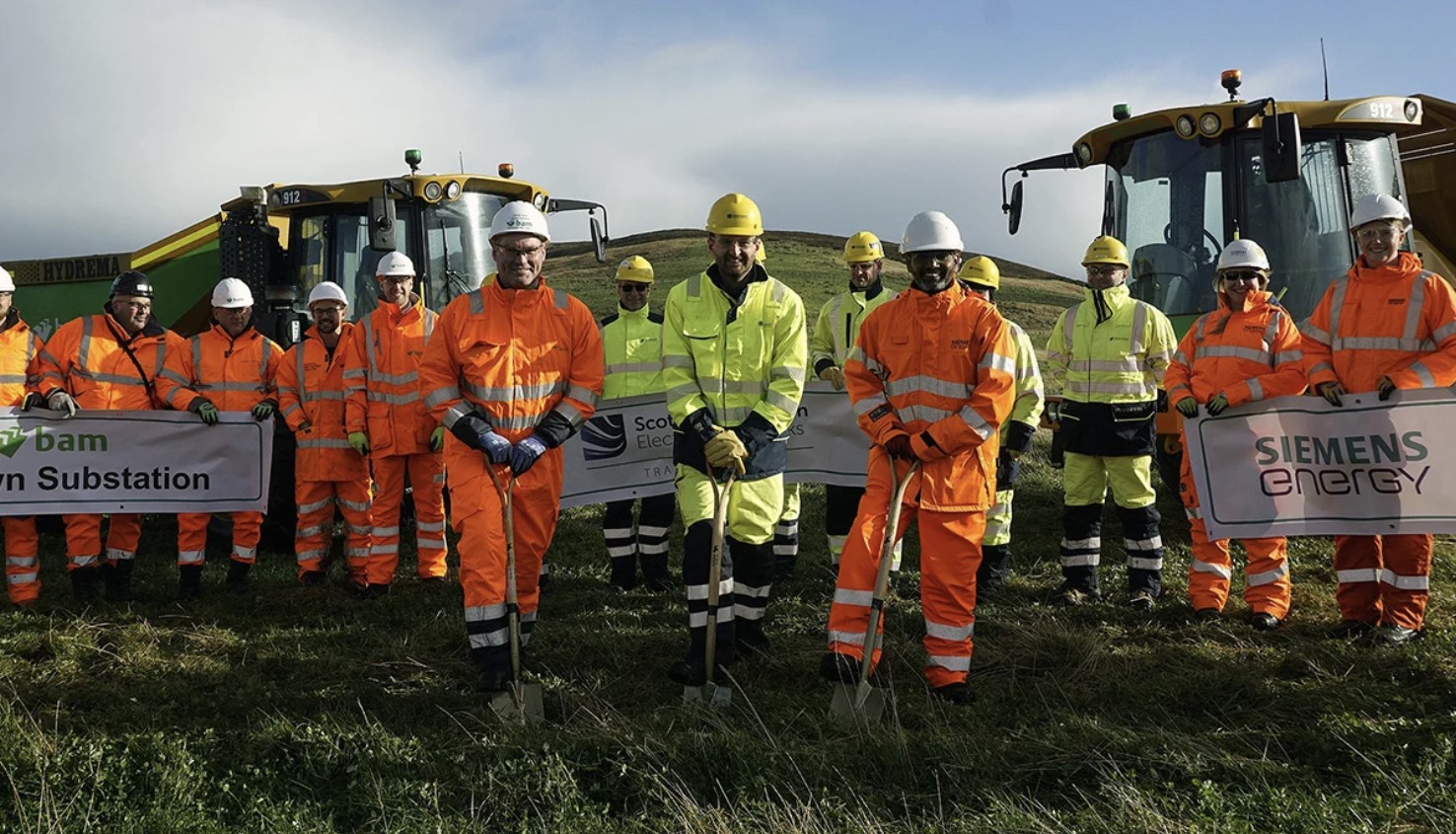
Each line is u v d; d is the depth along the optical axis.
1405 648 5.66
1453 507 5.96
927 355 5.34
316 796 4.36
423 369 5.55
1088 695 5.30
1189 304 9.05
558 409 5.61
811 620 6.75
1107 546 8.71
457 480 5.48
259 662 6.11
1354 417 6.20
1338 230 9.04
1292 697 5.13
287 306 10.16
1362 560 6.28
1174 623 6.57
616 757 4.47
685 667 5.39
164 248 12.27
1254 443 6.45
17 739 4.65
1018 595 7.31
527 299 5.55
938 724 4.85
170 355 8.02
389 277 7.93
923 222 5.35
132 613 7.24
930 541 5.29
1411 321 6.19
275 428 9.54
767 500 5.69
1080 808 3.96
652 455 7.96
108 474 7.71
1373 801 3.88
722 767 4.37
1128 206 9.48
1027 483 11.29
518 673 5.32
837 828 3.89
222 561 9.30
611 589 7.84
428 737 4.92
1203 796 3.91
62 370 7.81
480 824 4.02
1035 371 5.63
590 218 11.66
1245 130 8.98
